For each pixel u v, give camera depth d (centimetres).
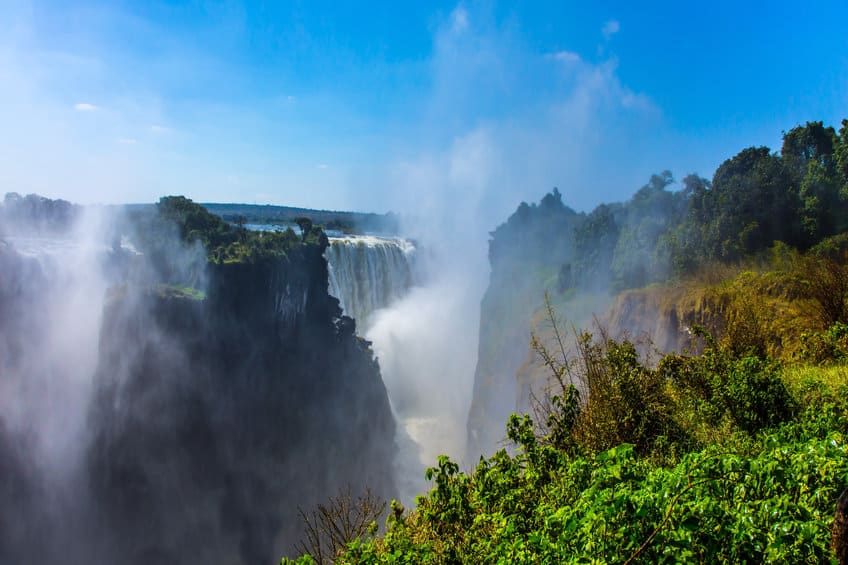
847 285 1666
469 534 698
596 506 446
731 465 472
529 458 791
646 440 877
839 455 491
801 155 3166
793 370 1362
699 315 2403
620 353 978
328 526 824
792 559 387
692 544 405
